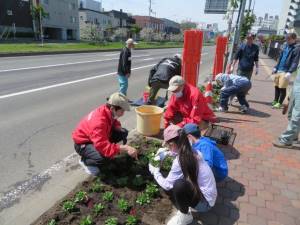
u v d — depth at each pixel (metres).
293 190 3.84
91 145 3.79
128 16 85.19
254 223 3.15
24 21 43.00
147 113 5.17
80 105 7.51
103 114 3.66
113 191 3.52
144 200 3.31
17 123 5.89
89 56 22.64
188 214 3.00
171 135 2.89
